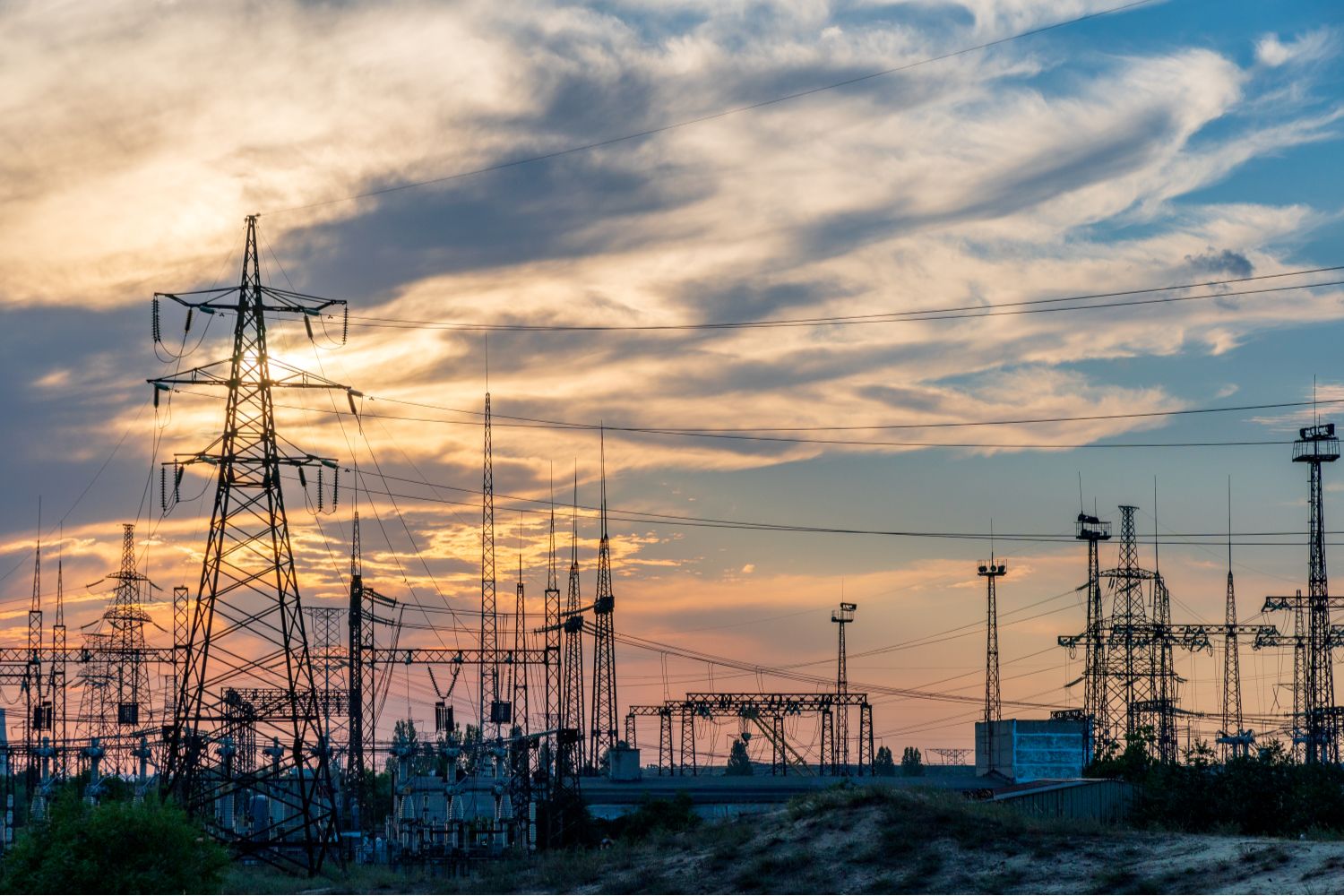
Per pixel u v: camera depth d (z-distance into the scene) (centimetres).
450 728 13675
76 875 5197
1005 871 5403
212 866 5575
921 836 5866
